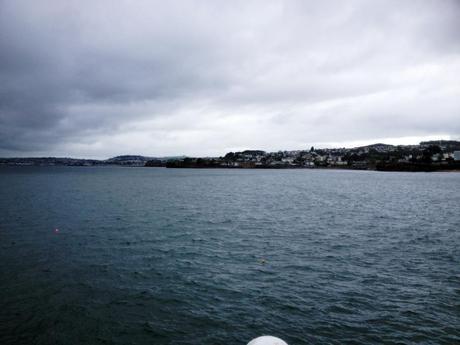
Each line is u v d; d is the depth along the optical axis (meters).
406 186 108.88
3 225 37.53
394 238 31.80
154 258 25.16
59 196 71.00
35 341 13.88
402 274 21.55
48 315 16.00
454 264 23.59
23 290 18.80
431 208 53.44
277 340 7.82
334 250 27.48
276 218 43.75
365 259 24.88
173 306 17.03
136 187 101.50
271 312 16.39
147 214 46.94
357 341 13.88
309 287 19.44
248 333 14.56
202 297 18.11
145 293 18.58
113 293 18.55
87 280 20.42
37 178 150.00
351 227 37.38
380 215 46.06
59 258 24.80
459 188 98.81
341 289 19.12
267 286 19.62
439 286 19.47
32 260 24.22
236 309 16.72
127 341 13.99
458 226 37.91
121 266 23.16
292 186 109.88
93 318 15.78
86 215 45.38
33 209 50.75
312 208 53.75
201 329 14.90
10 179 139.50
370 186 109.31
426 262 24.08
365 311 16.41
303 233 34.31
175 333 14.59
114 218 43.16
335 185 115.12
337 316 15.95
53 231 34.47
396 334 14.35
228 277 21.12
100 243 29.59
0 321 15.38
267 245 29.28
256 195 77.19
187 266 23.30
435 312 16.27
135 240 30.94
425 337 14.11
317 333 14.51
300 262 24.19
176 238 31.95
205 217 44.56
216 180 148.38
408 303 17.25
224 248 28.27
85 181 130.25
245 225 38.78
